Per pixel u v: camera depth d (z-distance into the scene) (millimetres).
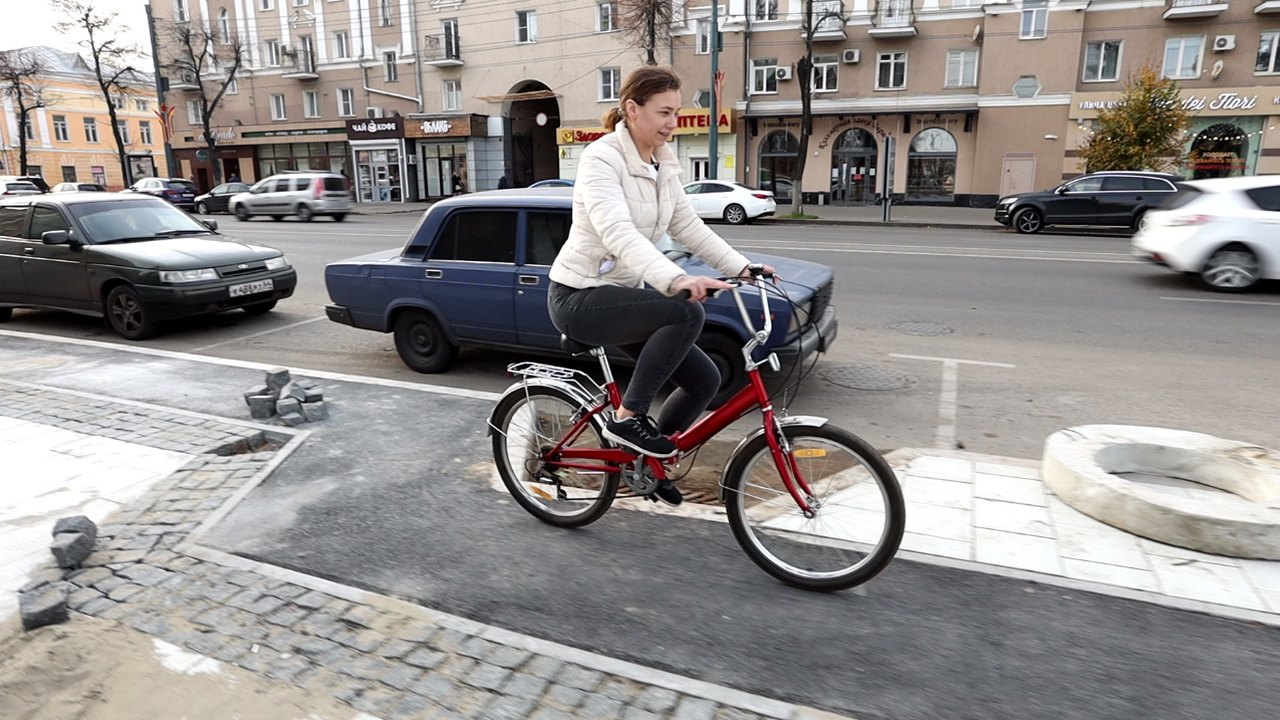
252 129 43375
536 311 6098
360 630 2916
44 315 9938
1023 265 12766
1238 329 8203
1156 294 10211
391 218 29250
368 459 4598
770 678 2641
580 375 3629
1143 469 4113
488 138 39281
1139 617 2936
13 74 47250
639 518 3840
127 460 4555
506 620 2990
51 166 57969
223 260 8539
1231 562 3285
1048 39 28344
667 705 2502
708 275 5484
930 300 9883
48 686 2637
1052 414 5566
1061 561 3320
